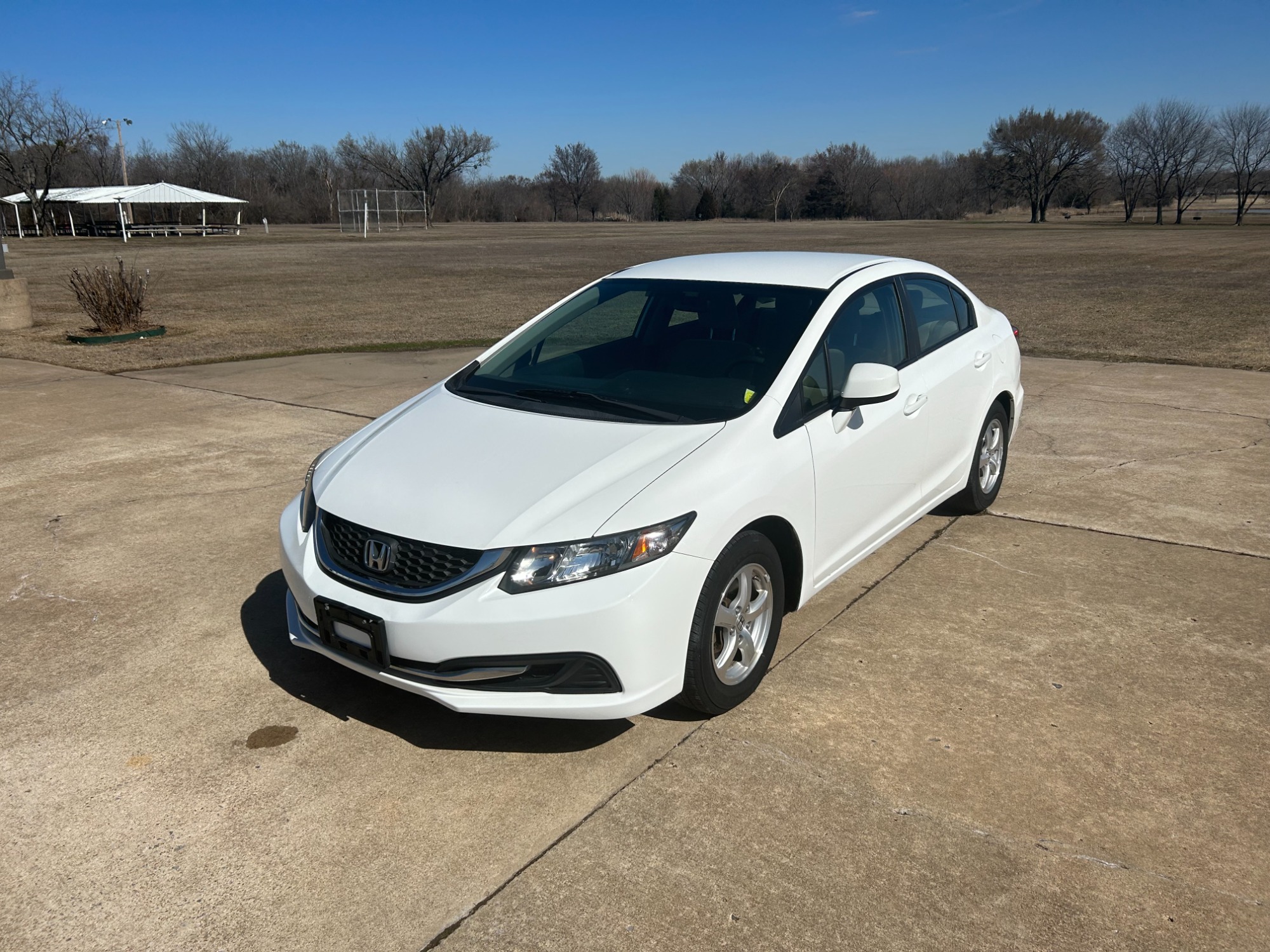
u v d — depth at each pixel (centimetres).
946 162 13112
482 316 1622
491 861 274
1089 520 557
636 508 310
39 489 620
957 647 402
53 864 273
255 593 459
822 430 379
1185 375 1018
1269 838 282
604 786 308
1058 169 11381
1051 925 249
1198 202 15000
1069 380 998
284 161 10712
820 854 275
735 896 259
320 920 252
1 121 5894
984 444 546
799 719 347
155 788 308
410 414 398
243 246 4388
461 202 10875
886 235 5719
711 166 13012
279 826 290
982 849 278
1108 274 2445
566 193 12838
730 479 332
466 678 302
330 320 1566
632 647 304
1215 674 379
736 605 343
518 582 298
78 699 362
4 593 458
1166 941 244
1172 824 289
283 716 351
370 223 8388
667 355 404
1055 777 312
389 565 312
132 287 1371
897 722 345
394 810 297
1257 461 677
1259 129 9262
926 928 248
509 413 381
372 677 321
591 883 264
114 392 943
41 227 6372
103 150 8706
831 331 404
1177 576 476
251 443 736
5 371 1070
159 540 528
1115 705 355
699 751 327
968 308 547
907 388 445
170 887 264
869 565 492
